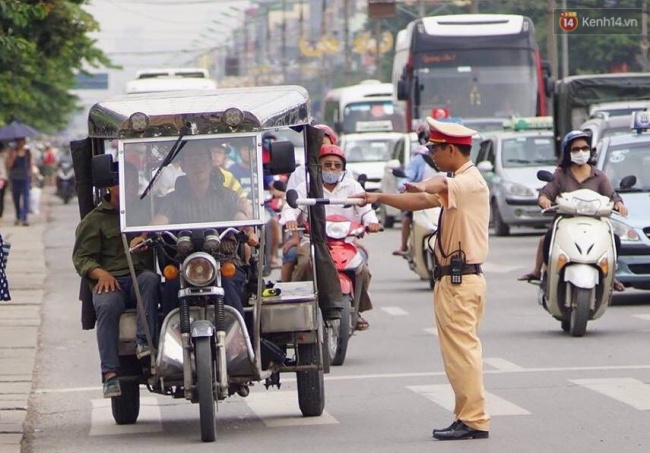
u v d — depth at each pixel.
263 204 25.17
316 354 26.48
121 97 27.81
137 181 25.34
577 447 23.39
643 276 45.06
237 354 24.55
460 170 24.59
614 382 30.30
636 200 46.81
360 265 34.47
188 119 25.31
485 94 93.38
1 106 79.69
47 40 75.38
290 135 115.25
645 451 22.92
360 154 106.25
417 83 93.50
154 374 24.67
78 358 38.25
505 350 36.19
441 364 34.22
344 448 23.98
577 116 79.25
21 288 58.22
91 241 25.83
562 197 39.34
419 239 52.09
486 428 24.44
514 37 93.81
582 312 38.03
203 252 24.38
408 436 24.95
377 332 41.22
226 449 24.23
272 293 25.95
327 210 34.59
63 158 155.00
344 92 139.50
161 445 24.92
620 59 128.38
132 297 25.64
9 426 27.30
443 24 94.31
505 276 58.06
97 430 26.98
